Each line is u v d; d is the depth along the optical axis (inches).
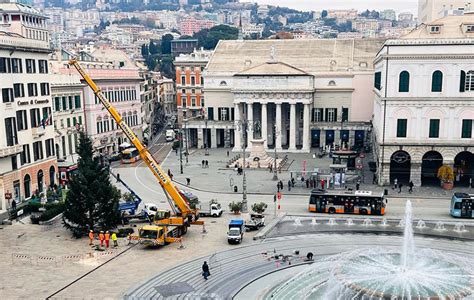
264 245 2092.8
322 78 4766.2
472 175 3240.7
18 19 3801.7
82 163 2279.8
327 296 1525.6
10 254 2005.4
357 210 2554.1
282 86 4483.3
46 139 3105.3
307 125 4527.6
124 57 5757.9
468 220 2426.2
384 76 3011.8
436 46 2913.4
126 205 2556.6
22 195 2802.7
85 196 2203.5
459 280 1465.3
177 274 1781.5
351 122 4645.7
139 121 5226.4
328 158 4224.9
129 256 1979.6
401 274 1510.8
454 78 2928.2
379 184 3147.1
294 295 1565.0
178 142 4943.4
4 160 2620.6
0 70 2598.4
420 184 3100.4
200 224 2320.4
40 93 3053.6
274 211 2640.3
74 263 1903.3
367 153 4478.3
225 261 1908.2
